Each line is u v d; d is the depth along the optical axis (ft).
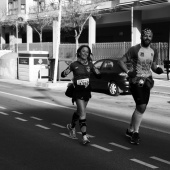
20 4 143.33
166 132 25.30
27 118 30.19
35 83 66.03
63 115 31.86
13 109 34.91
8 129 25.82
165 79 73.31
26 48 140.36
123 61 21.09
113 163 18.04
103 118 30.60
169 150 20.53
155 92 51.16
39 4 141.18
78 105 21.17
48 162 18.15
